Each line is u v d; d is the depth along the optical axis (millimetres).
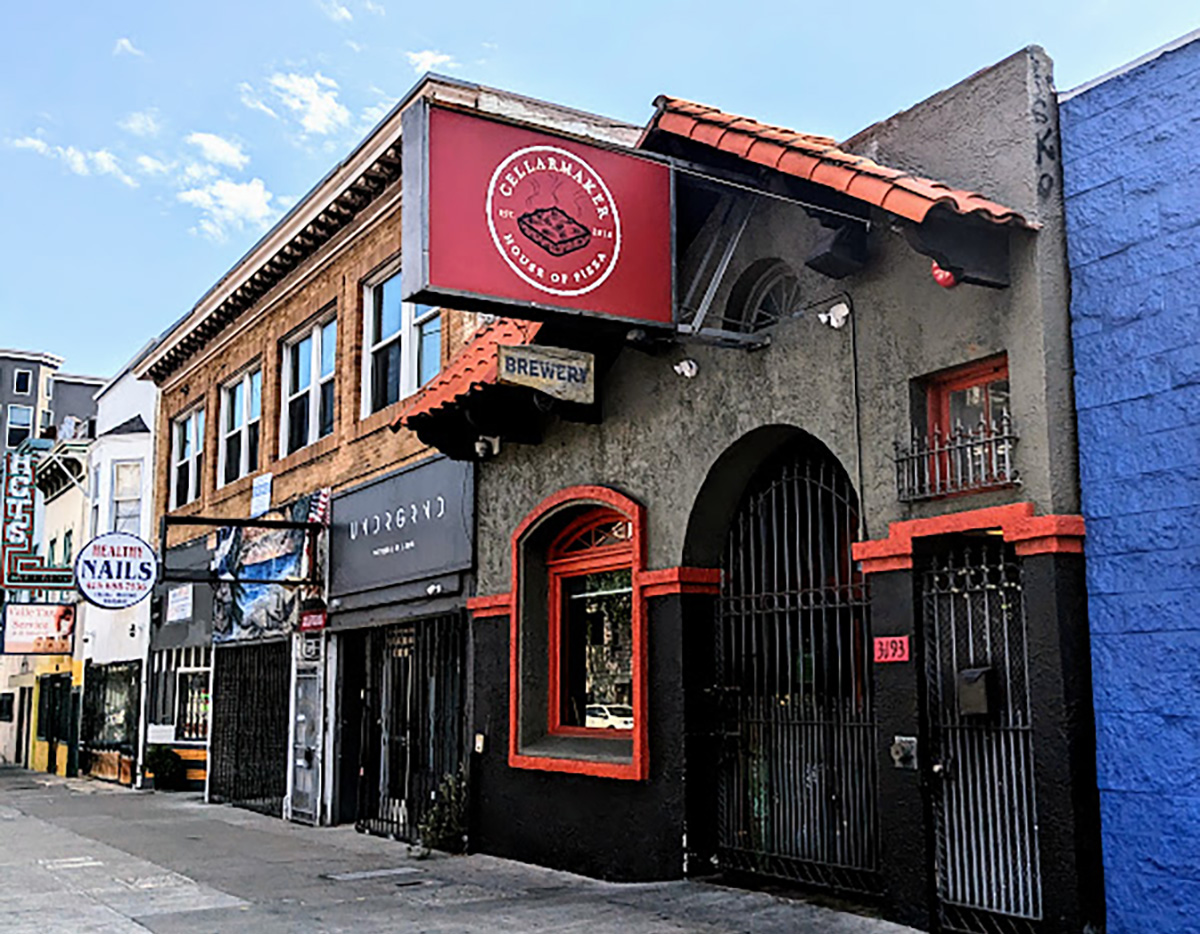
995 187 7117
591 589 11008
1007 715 6844
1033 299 6805
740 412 8922
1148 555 6285
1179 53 6457
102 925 8688
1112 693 6359
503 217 7625
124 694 25281
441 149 7449
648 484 9836
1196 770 5977
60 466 28422
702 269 8906
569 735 10891
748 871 8969
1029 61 7004
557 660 11289
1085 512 6590
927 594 7355
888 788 7434
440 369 13461
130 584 17641
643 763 9477
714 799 9305
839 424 8078
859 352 7957
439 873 10680
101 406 28453
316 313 16641
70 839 14352
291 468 16875
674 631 9391
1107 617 6426
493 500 11945
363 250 15273
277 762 16734
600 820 9992
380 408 14922
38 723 33688
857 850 8125
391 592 13750
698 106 8508
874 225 7848
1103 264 6688
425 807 12703
